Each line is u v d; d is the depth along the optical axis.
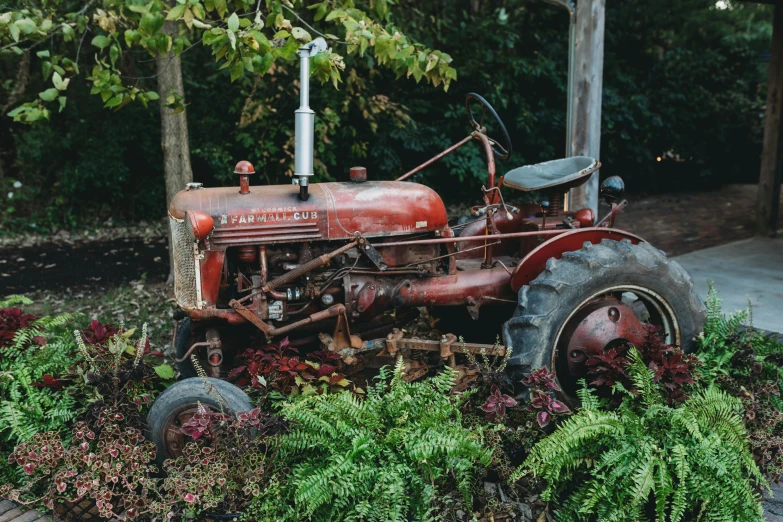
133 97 3.73
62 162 9.45
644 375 2.72
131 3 3.31
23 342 3.24
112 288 6.06
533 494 2.65
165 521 2.46
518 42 10.80
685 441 2.56
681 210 9.76
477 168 9.82
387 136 9.48
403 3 8.93
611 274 3.04
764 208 7.38
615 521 2.38
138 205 9.62
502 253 3.82
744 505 2.42
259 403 2.75
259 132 8.71
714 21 12.62
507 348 2.96
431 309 3.78
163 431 2.68
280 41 3.46
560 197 3.51
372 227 3.03
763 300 5.06
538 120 10.48
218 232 2.85
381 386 2.85
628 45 12.11
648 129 11.42
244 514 2.49
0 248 8.02
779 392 3.16
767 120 7.20
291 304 3.11
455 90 10.00
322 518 2.43
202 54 9.24
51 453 2.54
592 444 2.57
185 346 3.48
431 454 2.44
